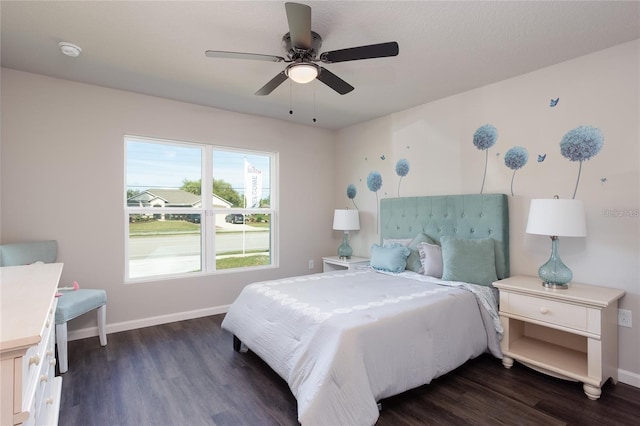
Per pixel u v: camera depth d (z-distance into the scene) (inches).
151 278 138.7
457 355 89.2
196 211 150.9
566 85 102.7
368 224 173.6
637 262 89.5
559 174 104.3
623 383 90.4
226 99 139.6
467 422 72.8
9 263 102.0
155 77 116.4
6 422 34.9
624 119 91.7
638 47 89.4
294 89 127.7
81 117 122.0
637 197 89.7
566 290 91.2
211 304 152.4
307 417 62.8
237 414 76.1
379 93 131.4
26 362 38.8
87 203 123.3
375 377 70.7
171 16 79.0
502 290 99.7
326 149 191.0
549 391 85.8
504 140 117.9
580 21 80.8
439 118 138.8
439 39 89.4
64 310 95.1
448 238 117.3
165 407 78.7
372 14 77.9
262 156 172.6
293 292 99.5
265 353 87.4
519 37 88.6
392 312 80.4
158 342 118.0
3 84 109.0
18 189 111.4
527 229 96.5
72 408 77.9
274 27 84.0
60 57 101.2
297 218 179.9
